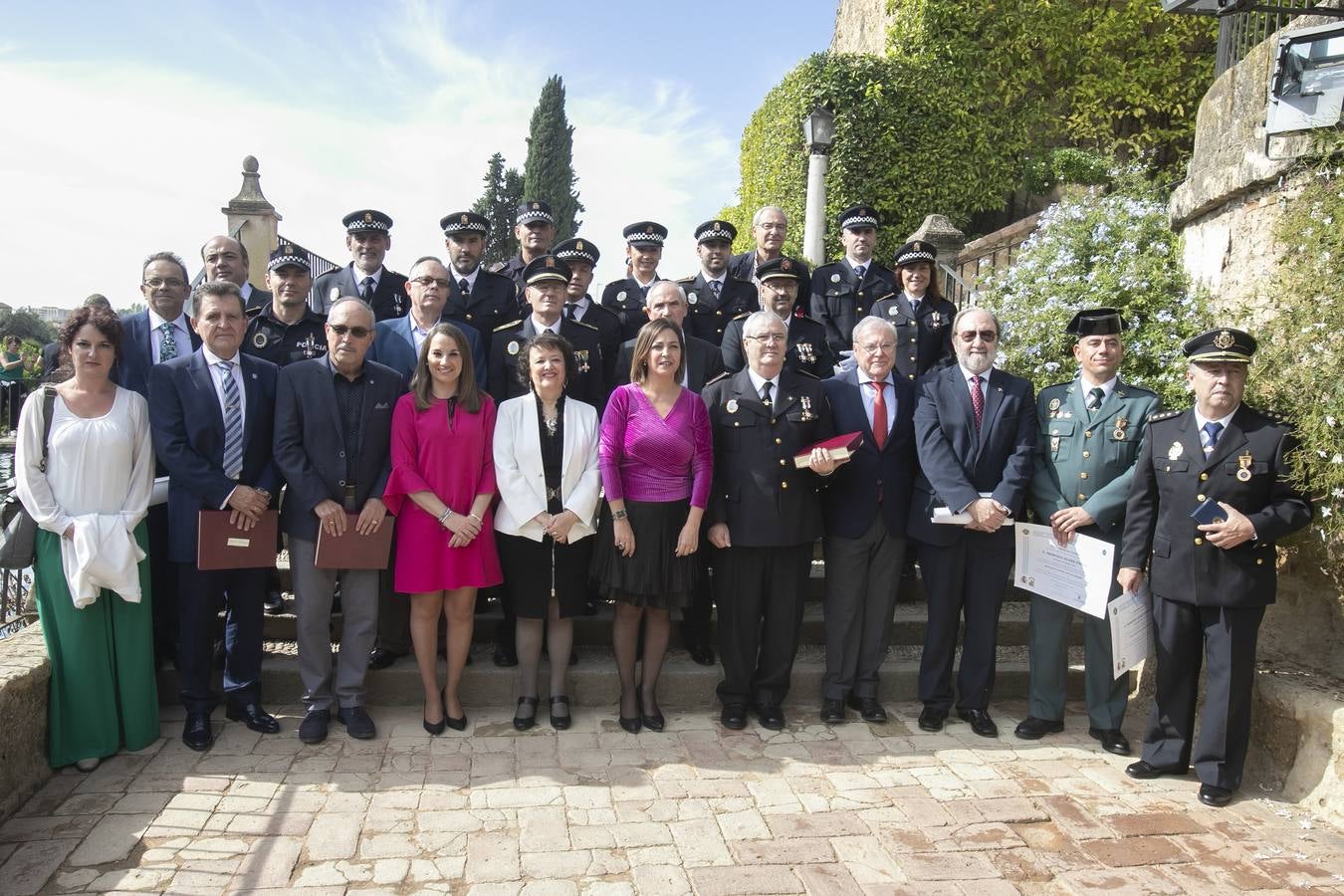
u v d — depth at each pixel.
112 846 3.12
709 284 5.78
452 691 4.22
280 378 4.02
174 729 4.13
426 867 3.04
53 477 3.66
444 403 4.07
